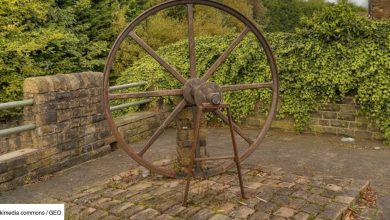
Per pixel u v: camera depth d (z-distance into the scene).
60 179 4.84
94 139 5.69
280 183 4.17
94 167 5.29
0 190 4.38
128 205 3.72
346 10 6.27
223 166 4.49
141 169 4.83
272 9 19.47
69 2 10.34
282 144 6.18
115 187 4.25
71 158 5.32
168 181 4.35
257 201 3.71
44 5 9.22
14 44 8.34
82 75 5.50
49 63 9.36
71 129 5.31
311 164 5.13
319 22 6.43
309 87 6.57
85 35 10.32
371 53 5.97
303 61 6.54
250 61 7.08
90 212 3.64
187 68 7.60
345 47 6.21
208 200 3.76
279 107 6.93
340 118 6.48
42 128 4.91
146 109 7.39
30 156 4.74
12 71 8.66
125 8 11.29
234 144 3.84
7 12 8.64
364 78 6.03
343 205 3.59
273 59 4.56
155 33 10.98
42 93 4.90
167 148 6.09
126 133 6.43
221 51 7.31
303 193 3.87
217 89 4.10
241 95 7.21
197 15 12.34
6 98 8.67
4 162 4.42
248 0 17.95
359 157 5.41
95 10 10.85
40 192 4.39
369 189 4.15
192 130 4.46
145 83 7.32
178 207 3.62
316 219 3.33
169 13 12.34
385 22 6.02
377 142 6.13
